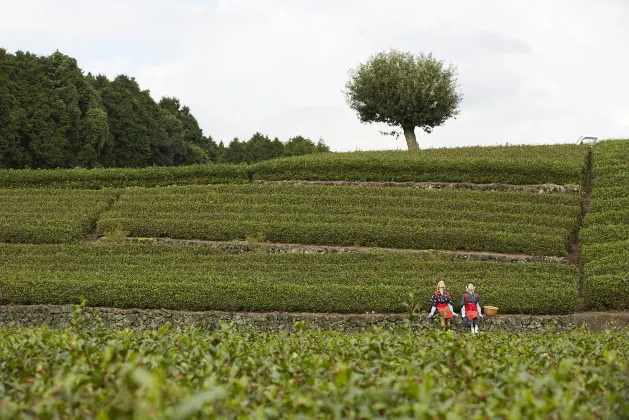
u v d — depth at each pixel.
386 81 52.78
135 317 23.98
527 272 26.67
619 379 8.64
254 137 106.44
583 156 38.50
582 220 31.14
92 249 29.12
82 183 38.84
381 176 37.00
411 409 6.32
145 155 79.88
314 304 24.08
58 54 69.50
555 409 6.43
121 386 6.73
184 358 9.79
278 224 30.66
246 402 6.90
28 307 24.20
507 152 40.41
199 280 25.25
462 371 8.80
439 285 22.27
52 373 8.65
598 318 23.52
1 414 6.48
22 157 63.59
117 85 86.31
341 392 6.86
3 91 61.47
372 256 28.14
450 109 53.09
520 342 13.35
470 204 32.66
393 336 13.49
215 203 33.72
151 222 31.31
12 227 30.81
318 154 42.12
